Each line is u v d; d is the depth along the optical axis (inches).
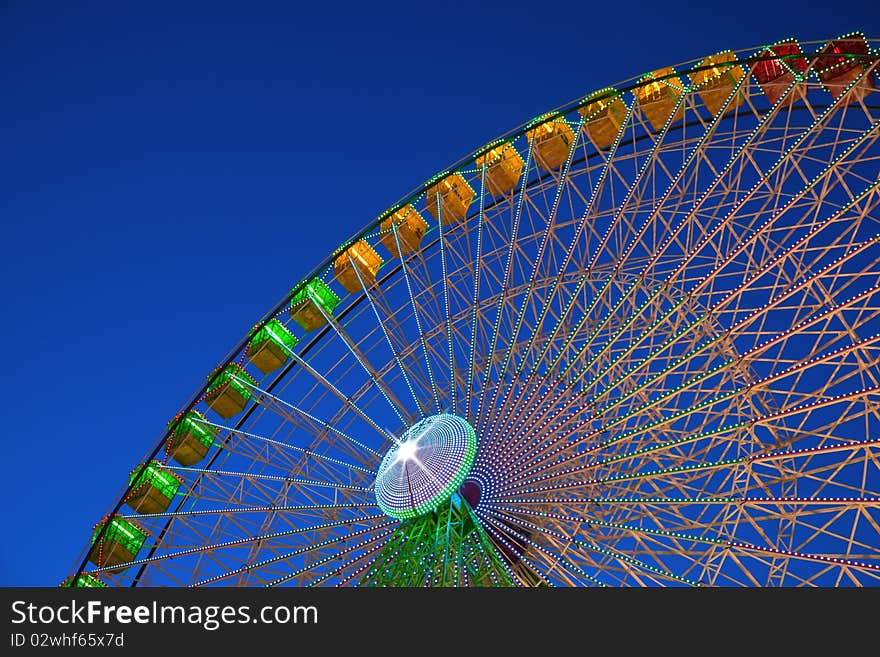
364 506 1288.1
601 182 1332.4
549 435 1207.6
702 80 1454.2
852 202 1040.2
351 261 1640.0
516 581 1090.1
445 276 1441.9
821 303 1095.6
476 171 1603.1
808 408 989.8
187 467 1581.0
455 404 1326.3
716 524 1048.8
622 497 1123.3
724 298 1098.7
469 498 1196.5
